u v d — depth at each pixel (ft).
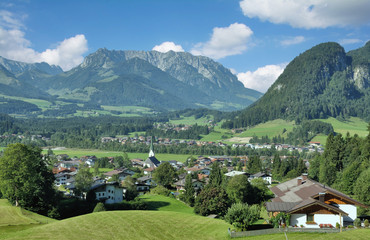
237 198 324.19
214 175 436.35
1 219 216.13
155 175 507.71
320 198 190.90
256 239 160.86
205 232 187.21
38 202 275.39
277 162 602.44
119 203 329.72
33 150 297.53
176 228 194.90
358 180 299.38
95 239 170.81
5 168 260.42
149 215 222.69
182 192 448.24
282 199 223.30
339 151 455.63
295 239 154.51
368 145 409.28
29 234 177.58
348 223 191.21
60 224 198.90
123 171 597.11
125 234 181.37
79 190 363.76
